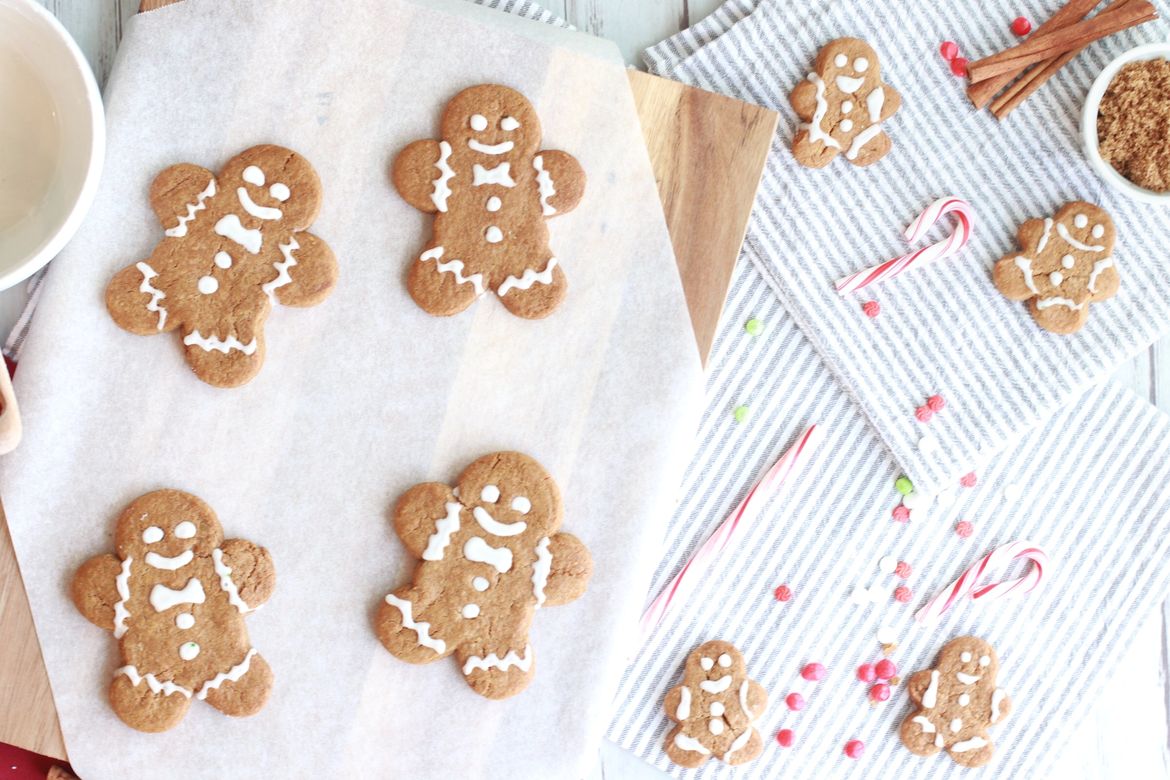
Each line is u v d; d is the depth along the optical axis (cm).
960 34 95
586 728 91
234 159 91
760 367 97
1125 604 97
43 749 90
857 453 97
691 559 96
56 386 90
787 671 97
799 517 97
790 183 95
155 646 90
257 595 90
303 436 91
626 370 91
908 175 96
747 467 97
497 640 91
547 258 91
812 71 95
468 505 91
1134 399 97
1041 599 97
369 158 91
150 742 91
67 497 90
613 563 91
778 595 97
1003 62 94
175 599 90
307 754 91
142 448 91
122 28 94
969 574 96
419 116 91
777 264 95
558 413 91
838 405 97
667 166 92
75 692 90
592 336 91
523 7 94
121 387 90
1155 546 97
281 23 91
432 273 91
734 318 97
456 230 91
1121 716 97
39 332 90
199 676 90
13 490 90
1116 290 95
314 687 91
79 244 90
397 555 91
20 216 89
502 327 91
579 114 91
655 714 97
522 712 92
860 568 97
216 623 90
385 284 91
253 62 91
